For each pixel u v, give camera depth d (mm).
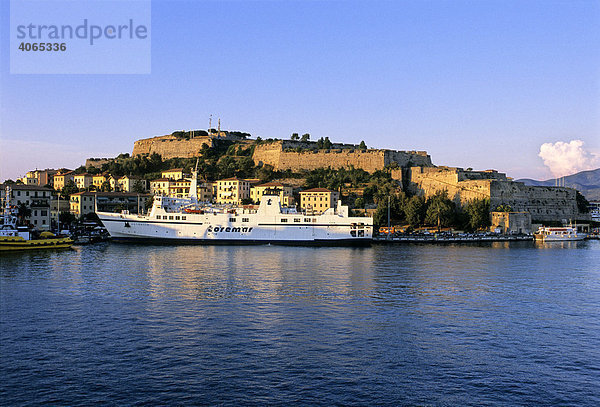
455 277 89938
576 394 40250
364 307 65312
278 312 62094
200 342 50500
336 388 40469
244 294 72062
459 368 44906
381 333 54219
